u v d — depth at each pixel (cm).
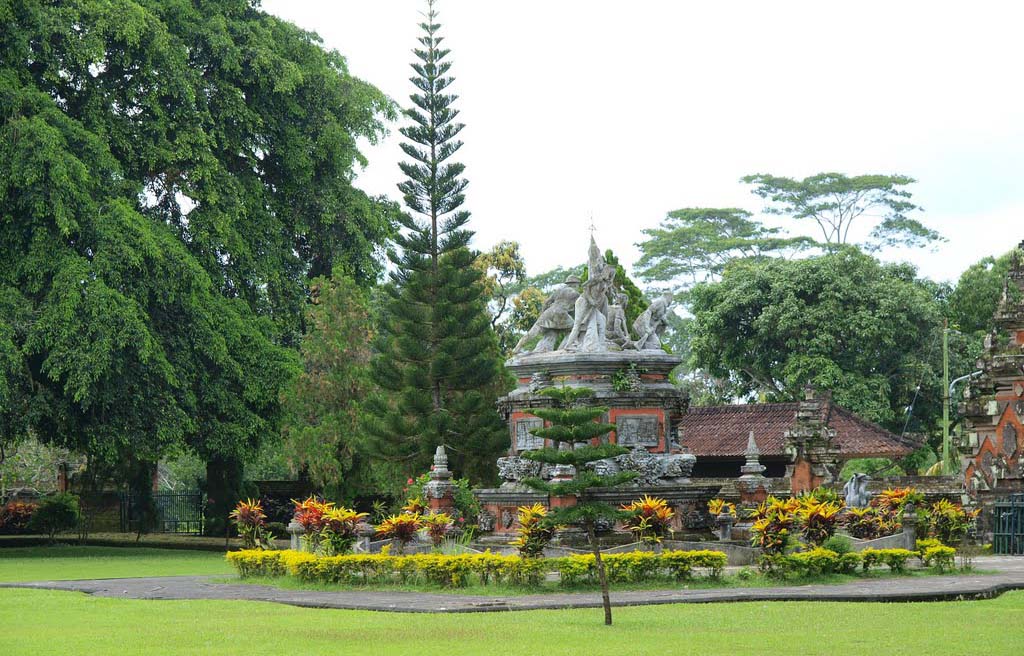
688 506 2634
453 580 2158
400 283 3769
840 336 5225
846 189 7119
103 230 3781
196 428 3941
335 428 3806
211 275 4266
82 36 3941
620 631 1617
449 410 3547
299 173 4541
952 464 4662
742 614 1781
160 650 1501
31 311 3722
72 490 5191
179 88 4131
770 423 4069
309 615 1855
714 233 7319
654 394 2697
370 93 4709
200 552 4050
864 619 1714
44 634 1675
